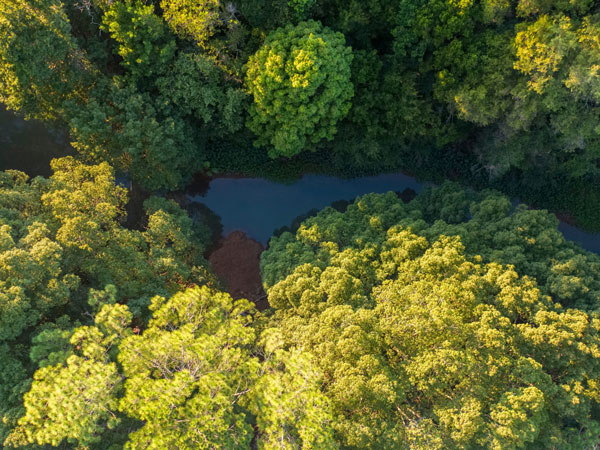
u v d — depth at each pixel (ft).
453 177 128.06
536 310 76.79
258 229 126.93
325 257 93.40
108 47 101.09
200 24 88.12
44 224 77.20
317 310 81.66
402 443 66.13
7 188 85.71
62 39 81.61
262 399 64.90
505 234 90.33
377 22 101.50
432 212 109.81
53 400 58.08
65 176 90.17
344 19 97.35
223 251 124.47
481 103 95.35
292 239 103.55
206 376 62.64
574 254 88.63
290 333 79.92
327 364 71.82
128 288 82.64
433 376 69.26
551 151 111.34
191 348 64.64
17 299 65.31
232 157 125.49
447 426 67.05
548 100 87.45
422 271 83.76
